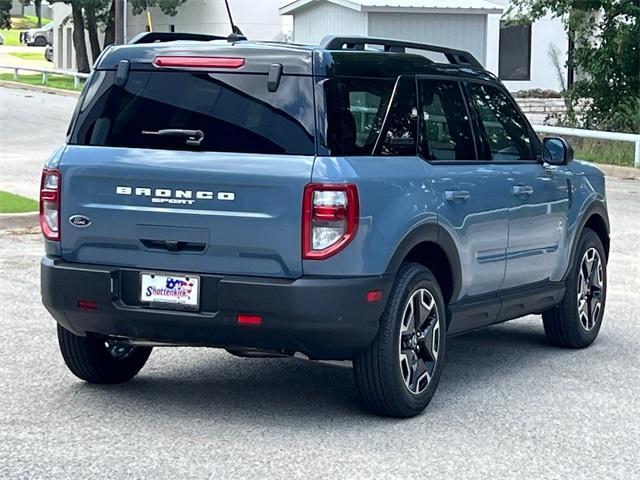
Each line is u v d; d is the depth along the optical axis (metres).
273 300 6.80
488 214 8.10
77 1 51.91
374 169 7.07
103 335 7.48
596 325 9.84
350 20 30.38
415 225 7.27
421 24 29.83
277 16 49.28
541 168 8.96
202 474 6.25
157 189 7.05
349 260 6.85
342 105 7.05
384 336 7.14
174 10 48.75
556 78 39.91
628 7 28.06
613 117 28.34
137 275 7.12
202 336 7.06
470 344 9.89
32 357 8.88
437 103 7.91
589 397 8.10
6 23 62.50
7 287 11.64
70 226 7.29
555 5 28.45
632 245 15.09
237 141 7.01
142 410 7.53
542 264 8.95
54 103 40.66
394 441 6.95
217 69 7.20
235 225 6.90
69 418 7.31
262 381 8.41
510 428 7.30
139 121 7.27
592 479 6.35
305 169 6.83
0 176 20.84
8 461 6.43
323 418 7.43
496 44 39.06
